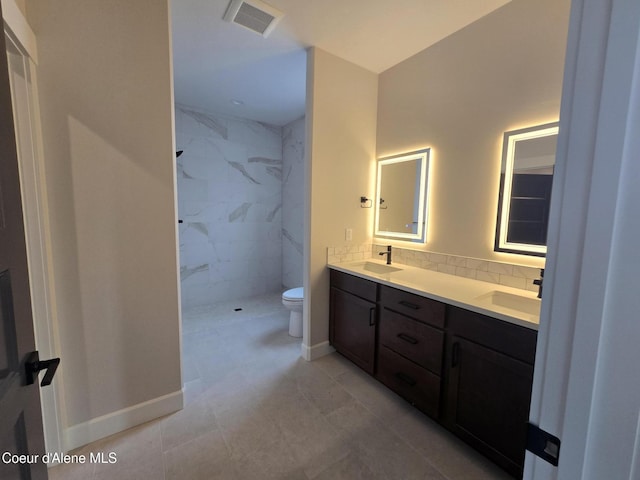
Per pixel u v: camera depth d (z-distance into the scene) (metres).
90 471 1.34
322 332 2.45
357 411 1.76
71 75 1.31
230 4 1.68
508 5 1.69
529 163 1.65
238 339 2.75
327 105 2.26
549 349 0.45
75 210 1.37
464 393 1.47
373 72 2.52
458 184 2.01
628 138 0.36
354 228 2.55
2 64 0.67
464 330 1.46
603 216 0.38
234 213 3.90
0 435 0.60
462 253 2.01
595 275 0.39
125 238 1.51
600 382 0.40
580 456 0.42
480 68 1.84
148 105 1.51
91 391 1.48
